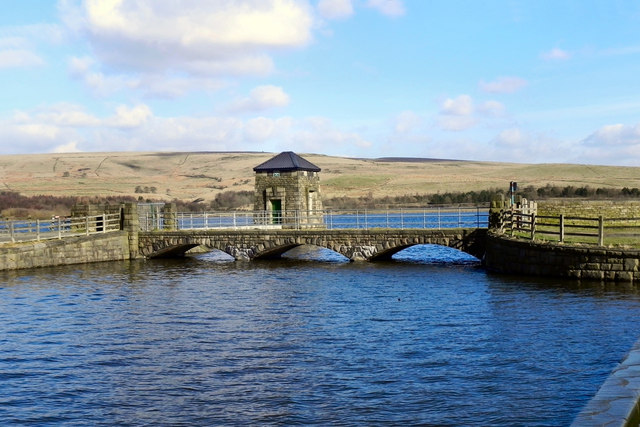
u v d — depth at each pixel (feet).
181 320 99.25
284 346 82.43
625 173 643.04
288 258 195.83
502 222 153.58
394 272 152.25
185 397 64.18
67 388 67.26
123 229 188.14
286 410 60.23
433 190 606.14
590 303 97.66
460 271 149.89
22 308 109.91
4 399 64.13
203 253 215.51
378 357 76.28
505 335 83.15
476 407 59.52
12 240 164.55
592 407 27.76
